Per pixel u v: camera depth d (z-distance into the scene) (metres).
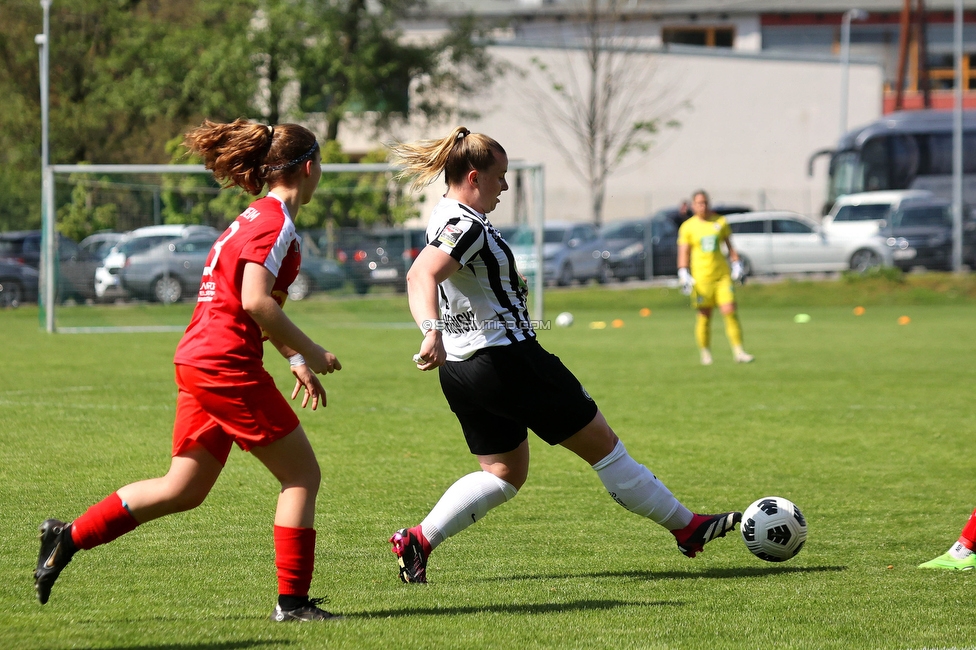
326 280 83.19
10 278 90.38
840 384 43.12
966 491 24.50
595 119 145.12
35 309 88.69
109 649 12.69
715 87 154.88
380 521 21.47
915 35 187.38
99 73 128.12
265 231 13.50
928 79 179.00
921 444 30.31
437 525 16.81
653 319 84.94
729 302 50.38
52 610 14.71
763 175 156.62
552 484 25.38
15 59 128.62
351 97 126.88
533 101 148.12
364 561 18.30
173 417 33.91
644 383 43.66
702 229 50.16
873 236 111.50
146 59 122.50
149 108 119.94
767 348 58.78
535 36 172.25
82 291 74.88
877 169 135.62
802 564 18.28
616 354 55.88
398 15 136.50
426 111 135.38
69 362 50.25
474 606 15.21
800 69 156.38
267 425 13.66
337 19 125.44
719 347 59.69
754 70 155.62
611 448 17.09
